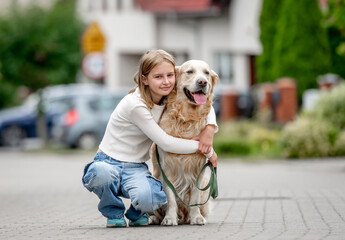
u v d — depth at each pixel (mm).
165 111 7309
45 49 25000
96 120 23469
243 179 14039
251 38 32031
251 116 26750
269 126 23250
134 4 35781
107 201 7305
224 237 6570
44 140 25203
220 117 26719
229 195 10992
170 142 7145
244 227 7309
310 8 25719
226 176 14859
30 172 17109
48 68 25312
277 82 25000
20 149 25250
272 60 27953
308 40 25688
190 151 7188
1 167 18797
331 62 27156
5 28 24969
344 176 14148
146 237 6594
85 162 20094
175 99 7230
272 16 28078
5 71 25109
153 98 7355
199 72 7180
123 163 7320
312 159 18391
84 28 26234
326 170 15898
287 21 25906
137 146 7367
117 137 7355
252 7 31922
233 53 33406
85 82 35750
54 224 8086
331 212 8484
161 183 7320
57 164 19547
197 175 7418
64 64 25484
